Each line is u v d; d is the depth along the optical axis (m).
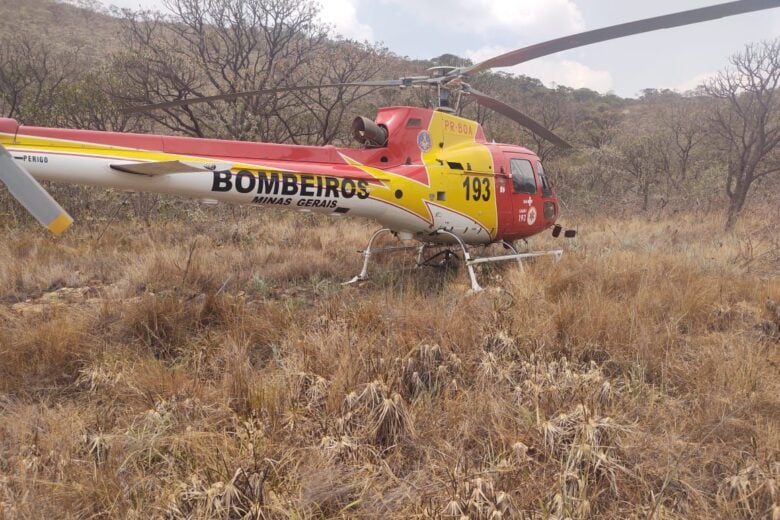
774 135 11.85
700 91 18.72
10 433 2.89
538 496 2.43
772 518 2.33
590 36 4.43
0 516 2.24
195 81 14.35
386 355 3.47
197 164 4.71
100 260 6.95
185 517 2.29
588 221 13.11
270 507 2.31
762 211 12.88
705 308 4.88
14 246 7.47
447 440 2.89
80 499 2.37
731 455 2.77
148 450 2.72
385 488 2.57
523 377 3.52
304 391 3.27
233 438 2.83
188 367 3.80
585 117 31.36
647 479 2.63
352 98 14.96
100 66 13.27
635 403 3.24
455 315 4.14
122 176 4.39
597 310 4.34
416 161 5.94
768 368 3.64
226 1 13.88
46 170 4.15
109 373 3.49
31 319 4.40
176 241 8.43
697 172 18.20
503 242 7.02
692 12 3.89
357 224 10.27
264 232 9.44
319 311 4.52
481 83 20.84
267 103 13.65
